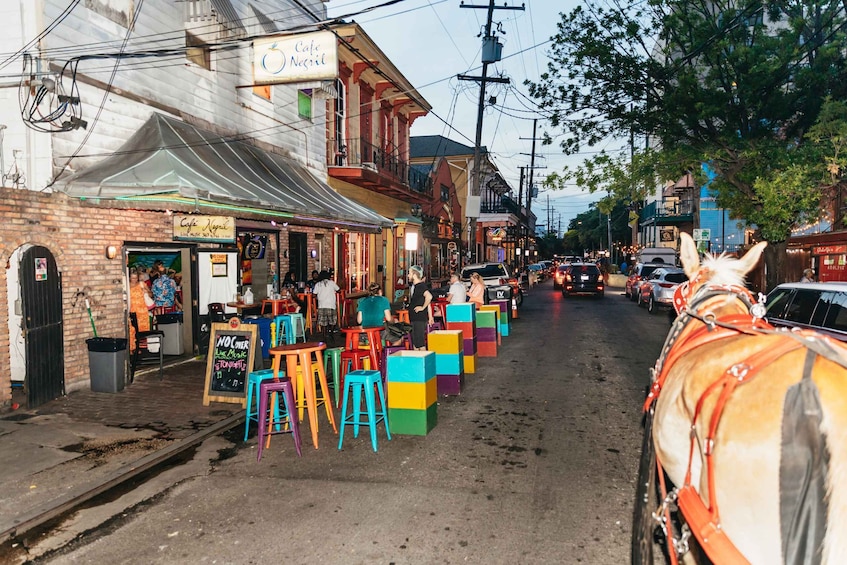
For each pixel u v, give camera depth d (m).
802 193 12.34
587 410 8.11
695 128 15.95
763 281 16.84
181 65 11.56
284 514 4.95
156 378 9.96
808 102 14.70
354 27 17.62
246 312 13.04
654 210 49.59
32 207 8.12
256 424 7.56
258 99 14.55
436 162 33.91
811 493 1.97
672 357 3.05
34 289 8.12
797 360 2.15
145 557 4.30
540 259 107.69
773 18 14.87
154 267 12.39
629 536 4.50
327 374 10.46
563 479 5.63
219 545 4.45
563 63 16.66
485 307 13.87
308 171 17.02
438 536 4.52
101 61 9.52
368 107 22.23
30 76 8.46
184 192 8.51
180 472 5.99
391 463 6.11
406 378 7.08
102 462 6.09
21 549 4.47
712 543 2.18
